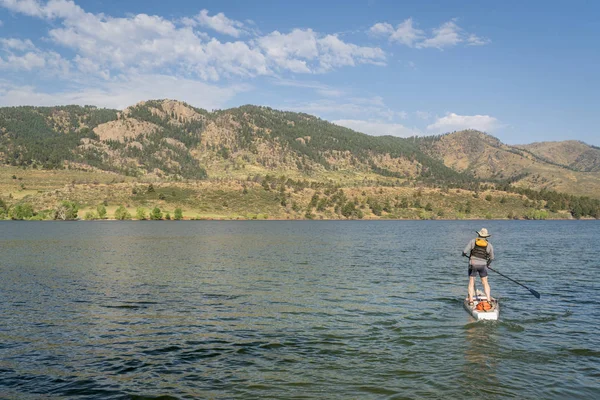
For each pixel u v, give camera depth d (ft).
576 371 45.21
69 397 39.52
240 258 158.40
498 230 422.00
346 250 195.42
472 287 71.61
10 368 46.26
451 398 39.09
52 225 478.18
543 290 90.99
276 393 40.19
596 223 621.31
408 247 215.10
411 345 53.62
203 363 47.73
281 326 62.59
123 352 51.31
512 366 46.60
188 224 524.93
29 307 74.69
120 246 215.10
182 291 90.12
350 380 43.01
